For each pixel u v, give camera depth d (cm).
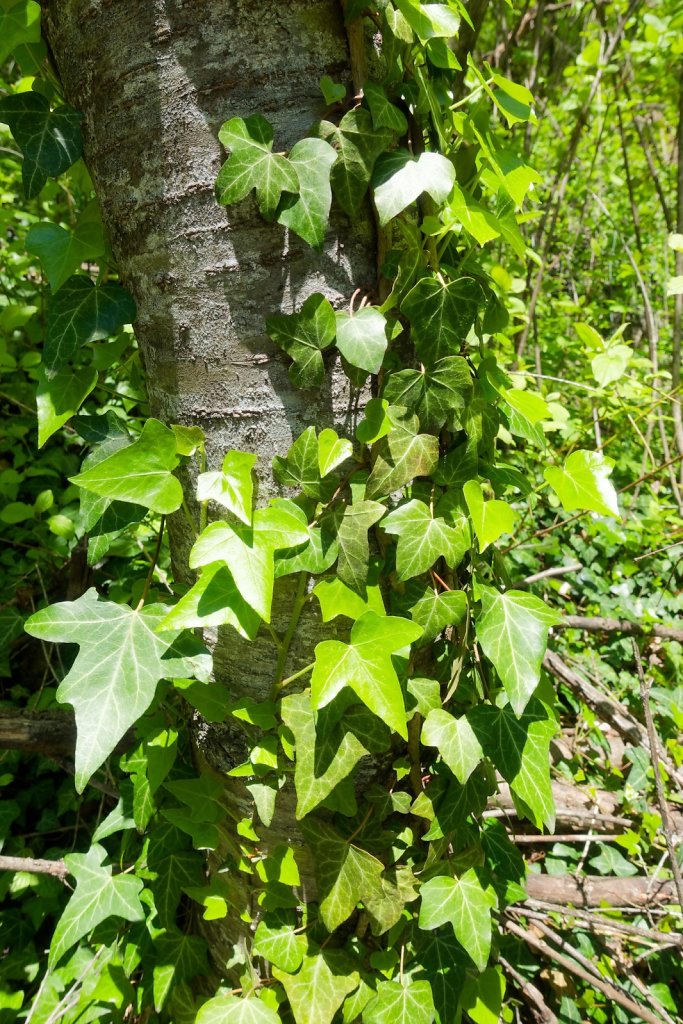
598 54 301
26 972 161
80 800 186
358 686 86
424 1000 107
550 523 280
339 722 95
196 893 115
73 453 241
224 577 90
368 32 88
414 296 92
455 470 104
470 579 113
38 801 194
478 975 121
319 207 85
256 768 101
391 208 86
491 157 97
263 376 96
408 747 109
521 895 133
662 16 309
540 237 364
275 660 104
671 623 250
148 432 94
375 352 89
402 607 103
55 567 213
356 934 112
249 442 99
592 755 211
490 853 135
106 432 117
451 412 99
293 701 96
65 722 166
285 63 86
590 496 108
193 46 87
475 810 113
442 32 87
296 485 95
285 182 85
